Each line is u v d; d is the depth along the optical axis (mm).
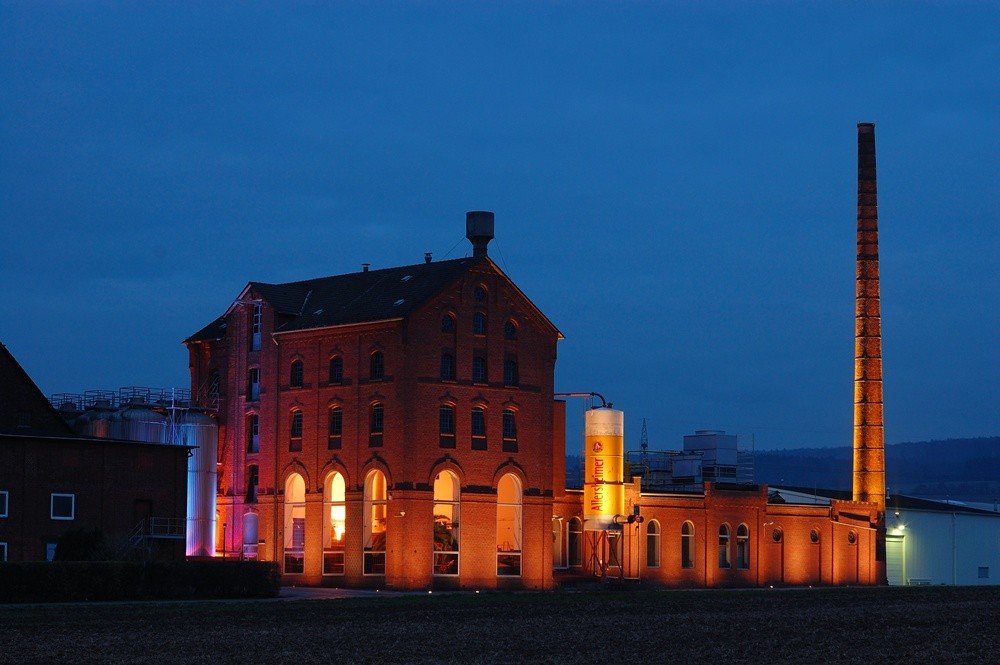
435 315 103188
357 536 103562
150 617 67875
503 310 106750
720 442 125688
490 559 103750
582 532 112562
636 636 61562
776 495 127938
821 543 125188
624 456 121938
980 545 139375
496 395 105500
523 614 73000
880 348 133125
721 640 60281
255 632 61281
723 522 117688
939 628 66625
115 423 108062
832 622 69500
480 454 104250
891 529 133125
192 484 110938
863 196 135375
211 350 119250
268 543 110000
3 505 91500
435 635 61062
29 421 103750
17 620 65688
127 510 97062
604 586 107938
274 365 111562
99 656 52719
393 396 102250
